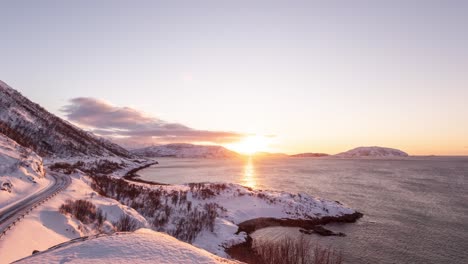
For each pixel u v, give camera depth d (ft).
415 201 239.30
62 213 100.83
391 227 167.94
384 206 220.84
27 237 74.79
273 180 405.18
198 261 40.50
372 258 122.42
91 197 139.13
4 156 156.87
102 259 38.86
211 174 525.75
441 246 136.56
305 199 220.84
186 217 159.12
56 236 84.12
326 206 205.77
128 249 42.73
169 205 179.32
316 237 151.12
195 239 132.98
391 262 118.93
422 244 139.33
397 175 472.85
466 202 234.17
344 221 180.65
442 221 178.70
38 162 184.85
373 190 299.38
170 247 44.86
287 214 189.47
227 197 217.15
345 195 268.00
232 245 133.08
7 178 134.10
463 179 404.57
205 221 153.17
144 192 207.21
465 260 121.60
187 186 253.85
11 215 90.58
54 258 39.29
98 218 111.65
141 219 132.16
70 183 164.14
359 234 155.94
